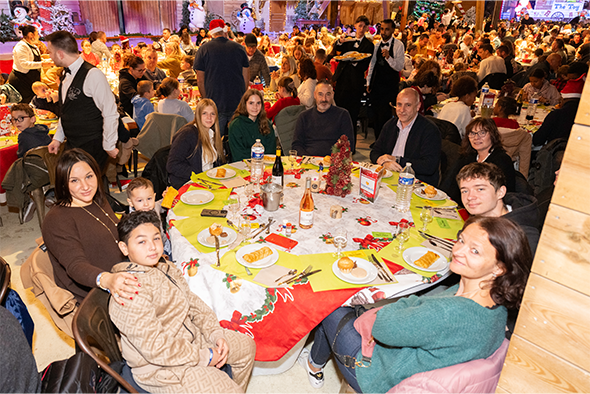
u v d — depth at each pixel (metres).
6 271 1.49
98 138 3.20
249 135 3.14
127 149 3.65
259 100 3.08
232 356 1.47
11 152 3.12
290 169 2.69
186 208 2.03
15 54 4.82
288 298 1.45
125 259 1.83
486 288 1.20
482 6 15.79
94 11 12.03
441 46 9.84
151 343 1.25
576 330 0.89
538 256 0.91
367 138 6.04
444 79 6.77
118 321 1.27
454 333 1.13
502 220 1.18
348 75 4.92
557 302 0.90
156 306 1.34
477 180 1.78
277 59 8.40
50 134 3.45
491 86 6.11
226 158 3.33
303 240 1.76
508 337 1.37
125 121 4.09
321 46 10.83
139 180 2.13
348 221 1.95
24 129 3.08
